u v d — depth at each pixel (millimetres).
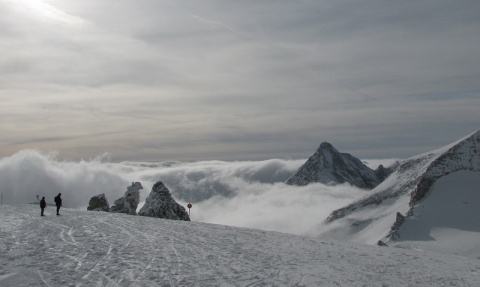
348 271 19984
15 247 19797
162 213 51938
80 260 17828
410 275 20297
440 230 134875
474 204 148625
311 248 26906
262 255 22438
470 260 28031
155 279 15594
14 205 53312
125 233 26703
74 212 41844
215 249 23188
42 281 14297
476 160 177250
